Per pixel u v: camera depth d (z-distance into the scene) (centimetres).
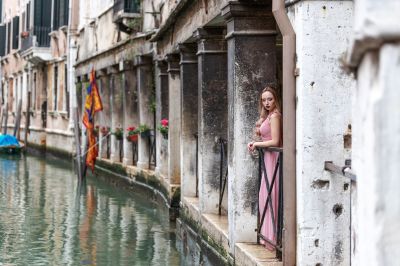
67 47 2822
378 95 183
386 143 181
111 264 888
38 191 1723
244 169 747
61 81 3014
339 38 558
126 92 1873
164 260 910
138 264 887
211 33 966
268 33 730
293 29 576
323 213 566
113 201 1530
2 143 3341
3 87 4541
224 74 978
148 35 1593
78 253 959
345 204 567
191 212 1082
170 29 1294
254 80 736
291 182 581
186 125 1180
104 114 2214
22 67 3900
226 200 978
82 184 1914
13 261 907
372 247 185
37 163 2734
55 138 3078
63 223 1218
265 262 646
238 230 752
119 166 1917
